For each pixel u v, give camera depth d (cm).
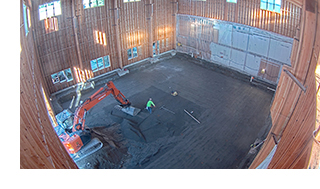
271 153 915
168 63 2502
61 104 1825
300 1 1295
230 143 1331
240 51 2052
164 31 2542
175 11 2523
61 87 1903
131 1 2108
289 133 821
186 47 2592
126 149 1330
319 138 523
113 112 1659
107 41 2083
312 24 776
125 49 2250
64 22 1753
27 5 1270
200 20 2311
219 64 2306
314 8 761
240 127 1456
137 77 2200
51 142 791
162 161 1238
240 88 1931
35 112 752
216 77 2150
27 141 574
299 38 915
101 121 1573
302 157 589
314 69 704
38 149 621
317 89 621
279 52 1722
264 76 1912
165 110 1659
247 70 2047
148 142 1369
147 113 1630
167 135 1415
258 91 1864
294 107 878
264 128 1423
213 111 1633
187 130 1452
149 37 2416
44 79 1733
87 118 1611
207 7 2205
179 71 2302
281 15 1606
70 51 1864
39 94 1012
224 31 2127
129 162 1244
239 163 1190
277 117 1040
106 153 1263
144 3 2225
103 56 2108
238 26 1983
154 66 2434
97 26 1964
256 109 1630
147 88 1989
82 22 1856
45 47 1705
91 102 1350
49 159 650
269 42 1773
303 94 804
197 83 2048
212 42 2286
